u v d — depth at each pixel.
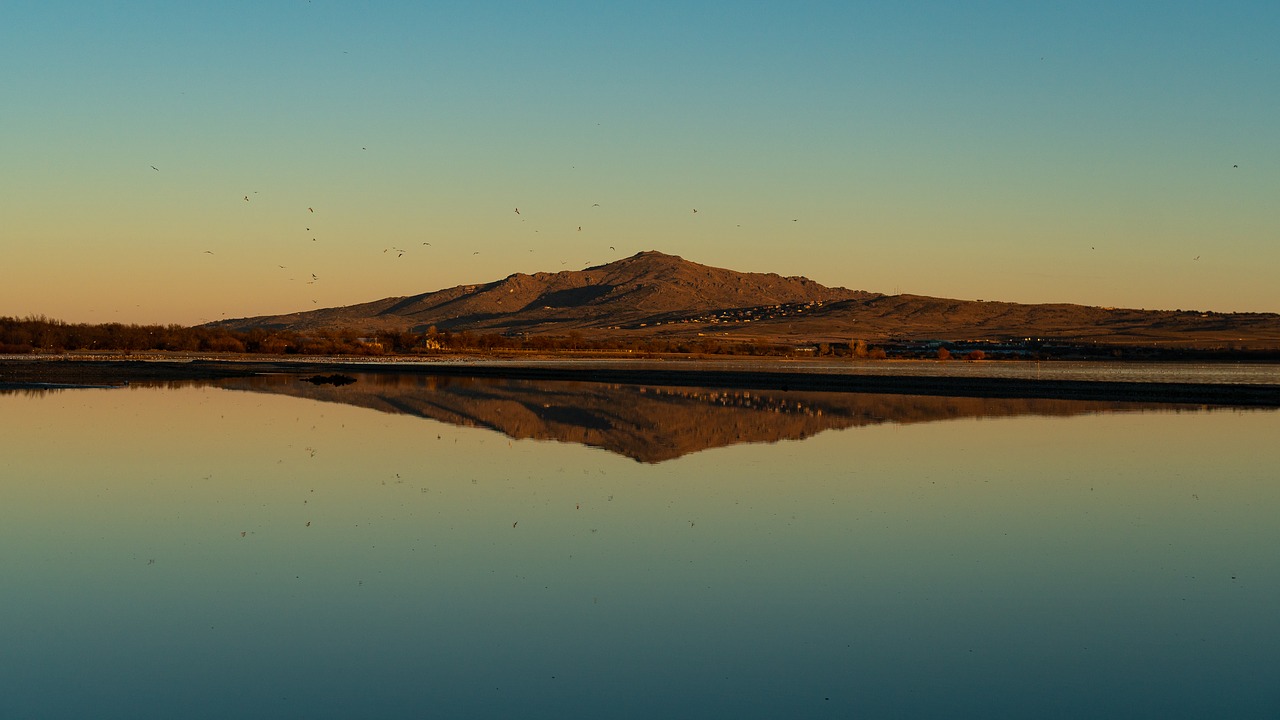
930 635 14.53
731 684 12.79
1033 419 45.78
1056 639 14.38
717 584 16.84
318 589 16.50
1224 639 14.38
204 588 16.56
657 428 40.22
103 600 15.94
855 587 16.77
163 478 26.83
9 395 58.31
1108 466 29.91
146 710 11.99
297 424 40.97
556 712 11.96
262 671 13.15
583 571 17.55
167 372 88.31
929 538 20.11
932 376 88.00
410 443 34.50
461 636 14.40
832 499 24.05
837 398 60.97
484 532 20.33
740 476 27.36
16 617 15.15
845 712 11.98
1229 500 24.42
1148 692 12.55
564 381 81.56
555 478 26.88
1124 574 17.66
